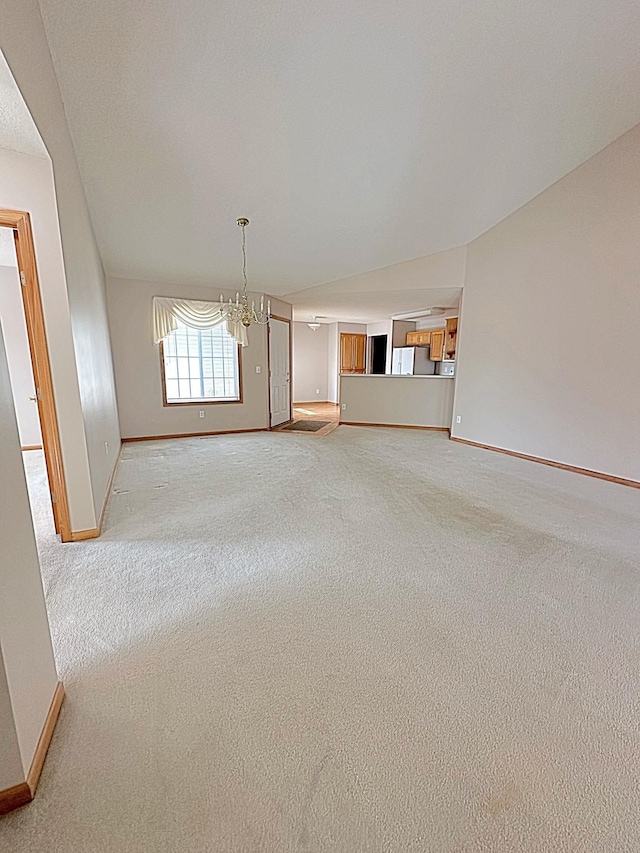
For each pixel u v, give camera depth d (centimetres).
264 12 224
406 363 972
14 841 94
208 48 240
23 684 105
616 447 384
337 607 187
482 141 343
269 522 286
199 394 632
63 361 241
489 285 513
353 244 501
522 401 481
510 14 239
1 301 477
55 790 105
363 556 236
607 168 371
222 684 142
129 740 120
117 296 544
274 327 697
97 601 190
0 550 95
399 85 276
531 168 391
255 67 254
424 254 557
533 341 461
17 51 158
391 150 339
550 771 113
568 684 143
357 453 512
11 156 214
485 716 130
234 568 221
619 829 98
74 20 215
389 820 100
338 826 99
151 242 453
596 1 239
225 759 115
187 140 308
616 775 112
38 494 350
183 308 586
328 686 142
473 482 386
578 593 199
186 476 404
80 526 257
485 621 177
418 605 188
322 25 233
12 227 222
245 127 300
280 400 742
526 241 457
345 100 284
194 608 185
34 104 185
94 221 399
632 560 232
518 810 103
